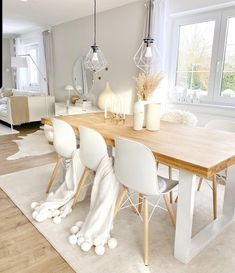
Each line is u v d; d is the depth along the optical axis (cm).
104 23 439
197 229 197
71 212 214
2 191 256
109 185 183
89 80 495
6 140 454
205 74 336
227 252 170
